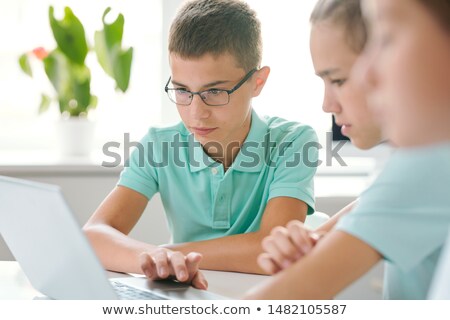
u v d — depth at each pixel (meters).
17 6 2.73
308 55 2.75
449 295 0.54
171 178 1.75
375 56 0.69
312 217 1.69
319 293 0.80
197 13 1.52
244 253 1.45
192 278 1.24
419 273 0.91
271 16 2.72
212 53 1.49
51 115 2.85
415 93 0.64
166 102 2.76
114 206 1.72
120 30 2.50
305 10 2.72
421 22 0.65
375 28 0.69
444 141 0.66
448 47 0.64
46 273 1.09
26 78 2.80
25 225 1.04
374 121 1.11
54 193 0.90
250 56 1.57
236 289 1.27
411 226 0.77
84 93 2.55
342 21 1.11
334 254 0.80
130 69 2.52
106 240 1.52
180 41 1.50
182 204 1.75
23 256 1.14
